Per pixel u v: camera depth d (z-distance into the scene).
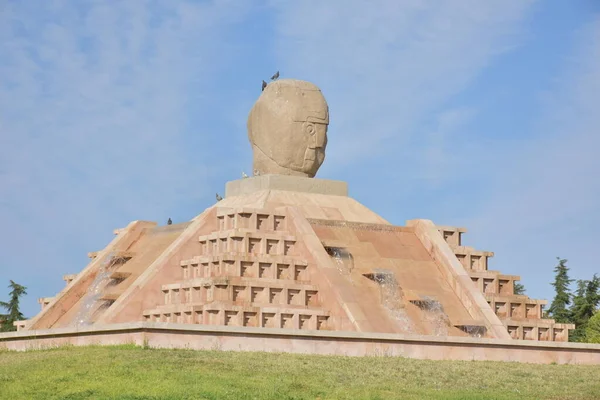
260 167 73.62
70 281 72.88
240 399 43.53
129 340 53.56
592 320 94.00
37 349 55.34
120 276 68.06
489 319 65.81
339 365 51.09
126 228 73.31
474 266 72.12
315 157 73.62
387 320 63.81
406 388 47.28
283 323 61.47
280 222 66.69
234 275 62.53
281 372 48.38
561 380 51.38
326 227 69.12
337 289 62.50
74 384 45.19
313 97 73.81
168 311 62.34
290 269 63.81
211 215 67.31
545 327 69.38
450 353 58.06
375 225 70.94
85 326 56.69
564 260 106.31
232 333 54.09
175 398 43.28
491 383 49.75
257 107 73.88
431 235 71.19
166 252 65.69
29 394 43.91
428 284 68.25
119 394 43.66
